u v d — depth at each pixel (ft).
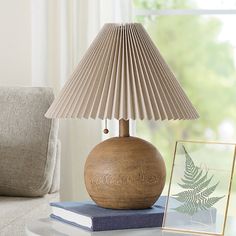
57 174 9.71
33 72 10.82
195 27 12.16
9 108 9.18
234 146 5.97
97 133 10.73
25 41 11.10
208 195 5.94
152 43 6.43
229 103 12.41
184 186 6.04
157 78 6.19
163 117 6.05
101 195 6.21
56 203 6.59
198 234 5.82
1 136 9.07
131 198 6.16
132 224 6.01
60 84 10.78
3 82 11.16
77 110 6.05
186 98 6.39
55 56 10.82
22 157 9.02
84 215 6.00
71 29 10.75
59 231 5.95
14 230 7.61
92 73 6.16
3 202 8.72
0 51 11.15
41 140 9.07
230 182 5.90
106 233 5.82
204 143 6.07
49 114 6.27
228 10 12.12
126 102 6.01
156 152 6.33
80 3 10.73
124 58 6.19
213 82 12.36
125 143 6.25
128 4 10.69
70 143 10.78
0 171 9.02
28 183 9.03
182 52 12.22
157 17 12.10
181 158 6.13
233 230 6.07
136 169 6.14
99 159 6.22
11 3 11.08
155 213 6.09
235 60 12.28
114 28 6.35
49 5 10.78
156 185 6.23
